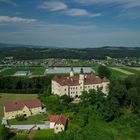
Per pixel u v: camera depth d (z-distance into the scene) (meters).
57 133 149.12
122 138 151.00
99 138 146.25
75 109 182.88
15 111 183.38
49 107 195.25
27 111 185.62
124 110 188.50
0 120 174.50
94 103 189.62
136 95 192.25
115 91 195.88
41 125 161.88
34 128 158.38
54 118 160.75
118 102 187.88
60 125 151.38
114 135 152.75
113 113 171.62
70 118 169.50
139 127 163.50
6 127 155.00
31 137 146.12
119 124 166.00
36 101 194.62
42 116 181.88
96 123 164.88
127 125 165.38
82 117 167.62
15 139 143.12
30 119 176.50
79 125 159.75
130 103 196.00
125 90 198.38
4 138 143.62
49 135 147.50
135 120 172.25
